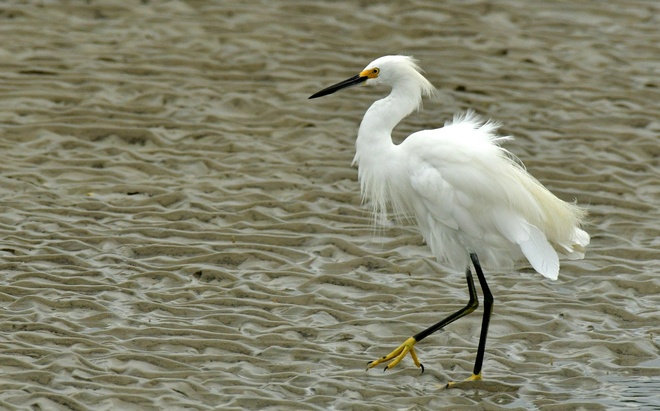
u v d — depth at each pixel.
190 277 12.48
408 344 10.34
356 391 9.92
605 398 10.00
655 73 20.05
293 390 9.89
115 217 14.01
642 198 15.45
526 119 17.97
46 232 13.40
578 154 16.73
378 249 13.58
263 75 19.05
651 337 11.38
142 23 21.02
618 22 22.53
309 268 12.91
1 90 17.53
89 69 18.70
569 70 20.08
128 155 15.97
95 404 9.34
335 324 11.44
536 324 11.67
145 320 11.27
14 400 9.27
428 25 21.70
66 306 11.44
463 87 19.08
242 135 16.89
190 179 15.34
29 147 15.96
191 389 9.72
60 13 21.30
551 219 10.59
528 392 10.09
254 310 11.66
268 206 14.62
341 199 14.99
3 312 11.18
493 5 22.94
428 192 10.66
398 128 17.50
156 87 18.17
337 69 19.47
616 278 12.84
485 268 13.20
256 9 22.06
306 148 16.59
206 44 20.20
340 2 22.66
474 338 11.40
